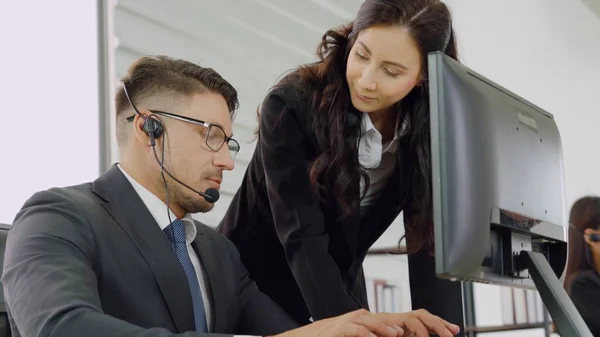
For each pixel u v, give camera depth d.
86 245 1.24
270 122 1.57
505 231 1.15
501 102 1.17
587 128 4.10
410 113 1.60
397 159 1.65
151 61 1.43
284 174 1.55
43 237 1.21
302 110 1.55
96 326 1.06
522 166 1.19
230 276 1.48
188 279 1.36
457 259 1.03
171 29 2.94
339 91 1.52
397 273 3.68
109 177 1.38
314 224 1.54
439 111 1.04
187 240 1.44
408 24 1.43
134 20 2.81
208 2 3.09
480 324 3.53
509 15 4.17
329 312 1.47
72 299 1.11
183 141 1.38
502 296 3.54
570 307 1.15
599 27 4.15
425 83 1.54
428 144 1.60
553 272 1.19
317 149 1.56
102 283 1.25
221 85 1.45
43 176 2.47
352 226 1.63
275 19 3.38
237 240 1.73
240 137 3.14
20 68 2.45
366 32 1.45
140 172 1.39
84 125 2.63
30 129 2.45
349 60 1.49
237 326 1.50
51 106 2.53
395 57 1.43
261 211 1.69
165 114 1.38
